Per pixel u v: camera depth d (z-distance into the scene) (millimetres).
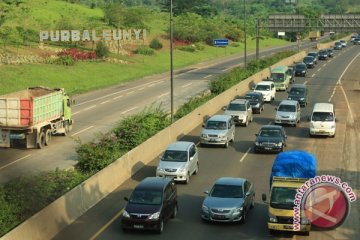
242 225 27922
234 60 128500
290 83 86500
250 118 57031
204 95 66500
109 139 38688
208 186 34750
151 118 45156
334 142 47969
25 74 79750
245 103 56031
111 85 84938
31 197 26703
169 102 68062
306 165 29547
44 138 44188
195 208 30594
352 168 39469
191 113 52312
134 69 102250
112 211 29594
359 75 99062
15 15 107875
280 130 44781
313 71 105312
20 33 97188
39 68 84875
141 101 68812
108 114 59219
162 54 125562
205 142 45438
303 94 67188
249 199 29453
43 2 133750
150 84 87125
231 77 74188
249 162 40812
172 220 28656
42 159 40156
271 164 40250
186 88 81812
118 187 33969
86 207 29766
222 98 64062
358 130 53625
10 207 25516
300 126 55156
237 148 45531
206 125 46312
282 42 194000
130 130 40375
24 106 41781
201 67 113625
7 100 41781
